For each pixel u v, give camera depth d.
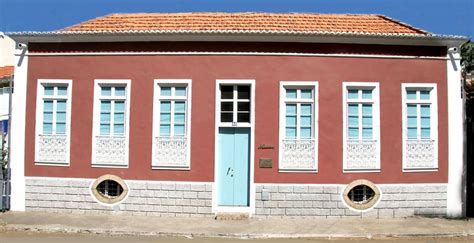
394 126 13.97
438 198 13.98
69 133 14.21
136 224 12.62
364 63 14.00
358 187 13.93
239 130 14.12
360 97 14.07
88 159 14.11
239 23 14.74
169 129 14.05
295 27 14.47
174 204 13.82
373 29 14.55
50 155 14.23
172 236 11.53
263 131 13.84
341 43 13.96
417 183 13.94
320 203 13.71
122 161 13.98
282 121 13.84
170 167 13.88
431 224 12.85
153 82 14.05
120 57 14.20
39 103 14.38
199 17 15.41
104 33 13.84
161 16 15.68
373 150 13.87
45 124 14.38
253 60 13.91
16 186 14.28
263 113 13.86
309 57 13.91
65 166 14.16
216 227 12.33
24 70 14.49
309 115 13.98
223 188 14.02
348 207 13.71
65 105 14.37
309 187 13.73
